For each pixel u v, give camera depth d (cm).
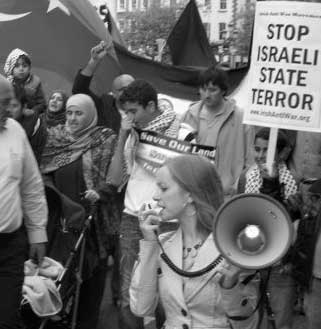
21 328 498
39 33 963
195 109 682
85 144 632
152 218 362
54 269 562
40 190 505
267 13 544
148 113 577
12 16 963
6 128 482
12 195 474
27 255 498
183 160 358
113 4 1773
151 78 1011
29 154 496
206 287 351
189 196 356
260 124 548
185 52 1098
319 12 534
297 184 543
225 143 663
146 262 360
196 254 355
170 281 356
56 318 570
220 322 353
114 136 636
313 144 660
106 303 738
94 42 956
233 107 671
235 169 659
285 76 541
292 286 531
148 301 364
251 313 352
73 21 962
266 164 538
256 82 550
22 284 491
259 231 332
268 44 545
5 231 473
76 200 622
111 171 594
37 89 831
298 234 511
